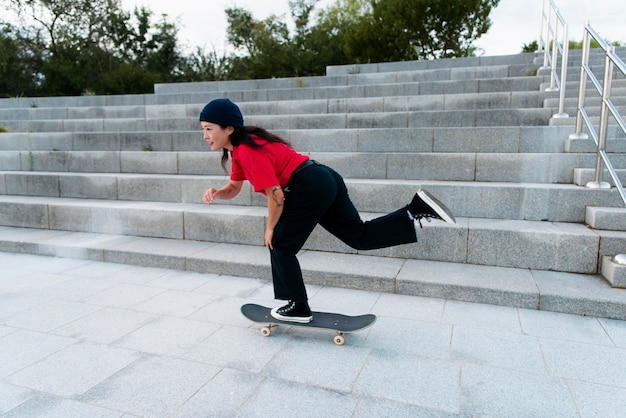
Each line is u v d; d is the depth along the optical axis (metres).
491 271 3.65
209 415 2.04
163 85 10.91
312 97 8.41
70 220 5.33
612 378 2.33
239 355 2.62
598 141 3.93
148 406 2.12
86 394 2.22
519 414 2.03
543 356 2.56
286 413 2.05
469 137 5.16
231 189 2.94
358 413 2.05
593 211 3.70
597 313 3.07
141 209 4.98
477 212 4.25
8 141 7.67
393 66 9.99
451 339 2.79
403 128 5.76
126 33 26.52
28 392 2.24
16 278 4.07
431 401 2.14
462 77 8.62
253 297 3.57
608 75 3.78
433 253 3.95
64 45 24.20
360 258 4.06
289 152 2.61
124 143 6.91
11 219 5.61
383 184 4.47
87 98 10.61
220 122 2.48
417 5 16.38
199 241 4.77
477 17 16.72
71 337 2.86
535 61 8.55
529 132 4.95
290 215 2.59
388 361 2.53
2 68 21.72
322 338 2.84
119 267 4.39
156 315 3.22
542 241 3.62
